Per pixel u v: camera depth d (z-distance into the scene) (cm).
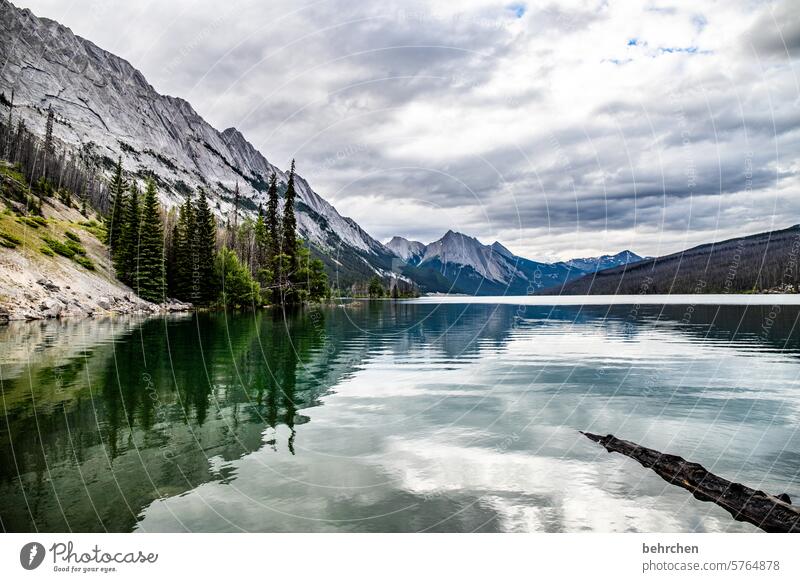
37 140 15212
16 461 998
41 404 1466
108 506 795
